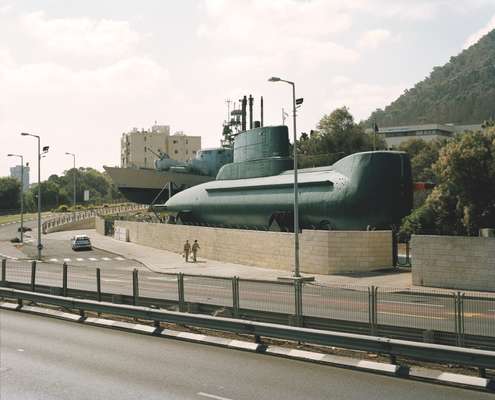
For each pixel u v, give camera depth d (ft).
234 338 51.34
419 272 91.45
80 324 62.34
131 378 39.24
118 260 161.68
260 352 47.03
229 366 42.52
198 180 223.51
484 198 105.40
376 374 39.88
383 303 47.85
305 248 113.39
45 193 500.74
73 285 91.45
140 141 570.87
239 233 138.31
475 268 86.17
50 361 44.39
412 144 335.26
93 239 235.40
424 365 41.14
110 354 46.83
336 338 42.96
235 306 53.36
